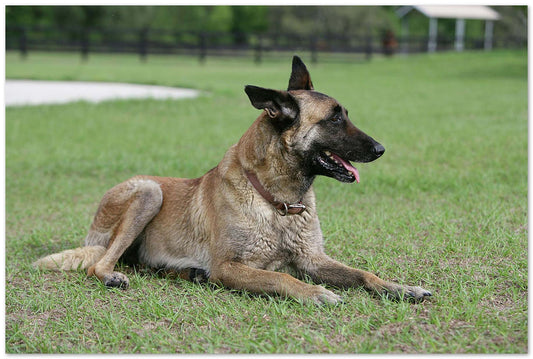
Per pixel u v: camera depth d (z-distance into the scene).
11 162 10.84
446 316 3.89
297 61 5.14
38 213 7.75
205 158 10.72
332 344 3.64
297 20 71.81
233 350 3.62
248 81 24.48
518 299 4.28
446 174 9.02
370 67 33.53
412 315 4.02
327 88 22.48
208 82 24.02
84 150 11.86
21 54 38.50
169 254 5.26
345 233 6.23
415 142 11.82
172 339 3.77
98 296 4.56
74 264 5.26
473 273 4.84
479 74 27.98
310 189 4.99
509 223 6.43
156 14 63.53
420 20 66.44
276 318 3.98
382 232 6.19
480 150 10.69
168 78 25.70
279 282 4.38
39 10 55.78
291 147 4.66
